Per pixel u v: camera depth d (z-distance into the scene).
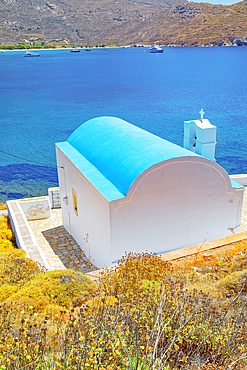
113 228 12.34
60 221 20.11
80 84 120.88
